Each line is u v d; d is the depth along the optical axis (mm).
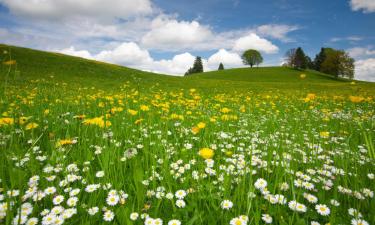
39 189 2172
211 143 3859
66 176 2330
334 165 3055
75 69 34312
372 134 4332
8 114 4504
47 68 31141
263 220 1879
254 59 123312
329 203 2111
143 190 2104
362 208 2094
